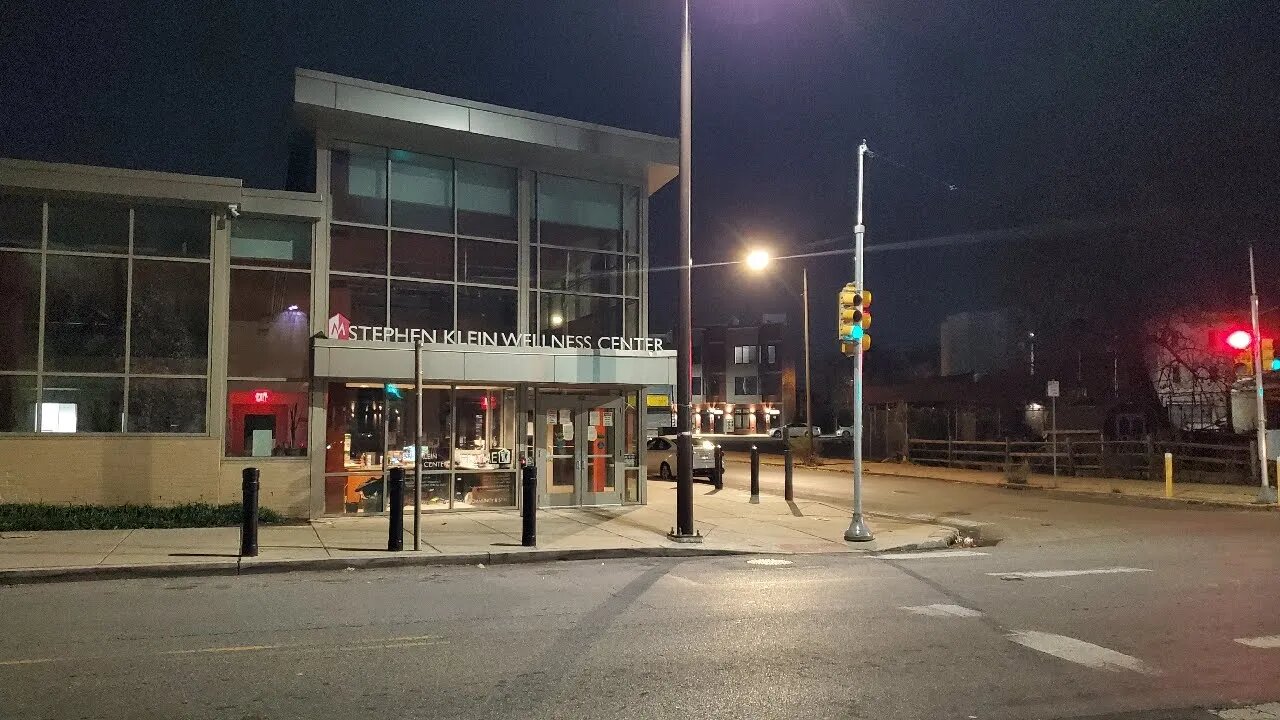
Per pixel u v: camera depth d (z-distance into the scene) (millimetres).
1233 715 6027
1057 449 32750
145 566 11094
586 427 18875
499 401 18000
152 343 15453
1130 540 15617
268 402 16047
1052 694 6406
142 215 15570
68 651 7305
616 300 19312
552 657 7219
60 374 14930
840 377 83812
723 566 12445
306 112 16172
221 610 8984
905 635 8102
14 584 10508
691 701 6125
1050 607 9414
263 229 16281
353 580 10945
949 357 57250
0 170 14445
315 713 5797
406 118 16547
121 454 15055
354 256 16922
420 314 17438
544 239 18734
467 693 6242
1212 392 35125
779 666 7020
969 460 35250
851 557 13625
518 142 17641
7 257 14820
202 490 15422
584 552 13156
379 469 16750
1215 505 21938
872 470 34250
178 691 6250
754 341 86000
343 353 15969
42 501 14656
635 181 19625
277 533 14055
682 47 14891
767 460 42094
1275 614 9109
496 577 11266
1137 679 6797
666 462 28312
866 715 5895
